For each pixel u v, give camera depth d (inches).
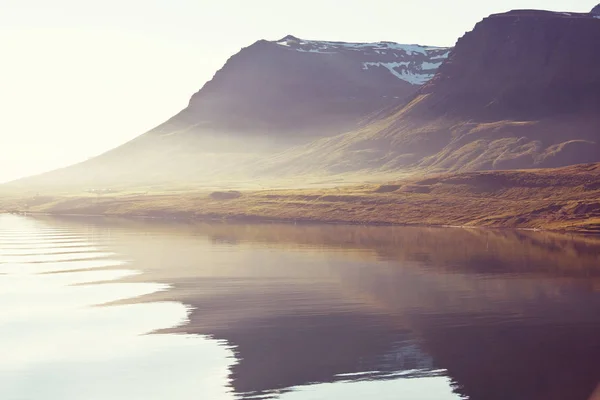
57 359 1691.7
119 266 3238.2
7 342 1838.1
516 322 2031.3
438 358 1679.4
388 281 2763.3
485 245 4160.9
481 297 2415.1
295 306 2266.2
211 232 5349.4
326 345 1793.8
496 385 1496.1
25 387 1507.1
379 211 6535.4
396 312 2171.5
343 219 6510.8
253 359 1681.8
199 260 3459.6
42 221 6875.0
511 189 6466.5
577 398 1421.0
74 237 4896.7
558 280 2773.1
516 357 1685.5
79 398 1440.7
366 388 1483.8
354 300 2365.9
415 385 1499.8
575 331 1923.0
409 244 4259.4
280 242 4448.8
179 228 5816.9
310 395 1448.1
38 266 3248.0
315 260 3449.8
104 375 1574.8
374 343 1809.8
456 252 3782.0
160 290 2573.8
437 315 2127.2
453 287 2620.6
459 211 6166.3
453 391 1464.1
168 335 1898.4
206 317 2105.1
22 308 2252.7
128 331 1945.1
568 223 5295.3
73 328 1982.0
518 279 2802.7
